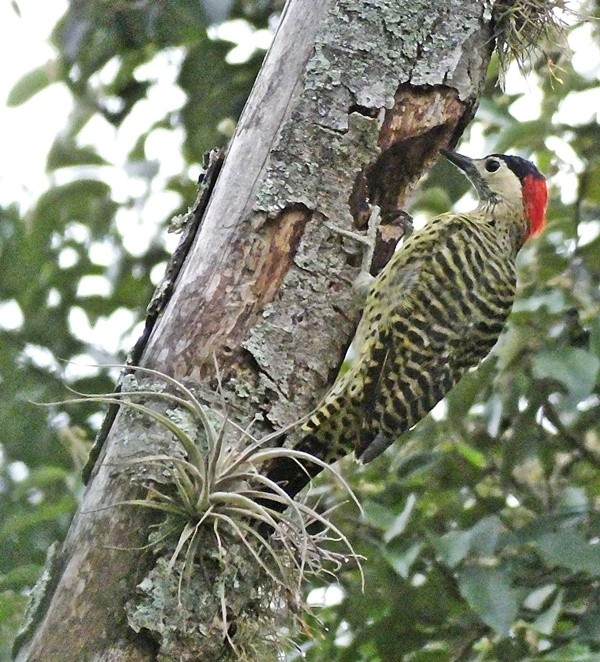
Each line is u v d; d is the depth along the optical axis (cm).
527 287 1028
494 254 954
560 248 1072
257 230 711
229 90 1196
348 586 1005
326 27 749
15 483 1127
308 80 738
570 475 1094
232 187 721
